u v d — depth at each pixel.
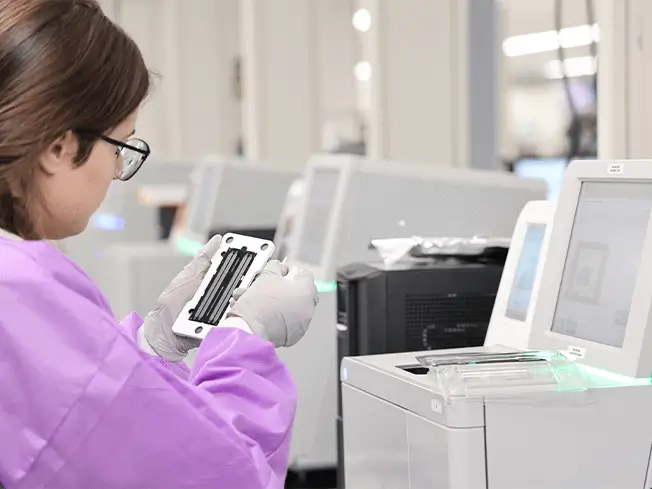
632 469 1.49
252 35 5.14
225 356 1.22
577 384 1.46
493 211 2.66
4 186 1.11
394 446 1.60
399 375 1.58
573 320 1.66
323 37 5.20
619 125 2.31
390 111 3.87
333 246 2.67
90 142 1.12
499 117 3.84
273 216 4.28
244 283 1.44
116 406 1.06
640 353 1.48
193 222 4.45
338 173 2.75
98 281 4.83
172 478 1.09
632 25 2.29
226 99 7.26
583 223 1.70
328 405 2.75
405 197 2.67
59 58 1.09
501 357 1.55
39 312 1.07
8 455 1.06
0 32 1.08
